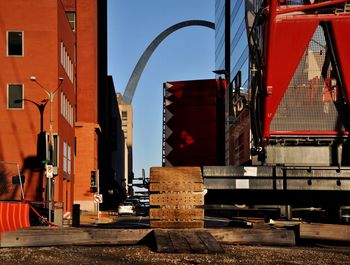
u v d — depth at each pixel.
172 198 13.52
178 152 34.09
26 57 41.22
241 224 15.29
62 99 44.88
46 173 31.91
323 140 13.94
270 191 13.34
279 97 13.93
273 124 14.04
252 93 14.60
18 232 14.23
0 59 40.88
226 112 26.55
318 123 13.96
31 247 14.21
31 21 41.47
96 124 64.44
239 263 11.55
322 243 14.95
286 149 14.08
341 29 13.44
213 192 13.73
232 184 13.18
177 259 11.95
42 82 41.19
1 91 40.66
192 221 13.51
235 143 18.98
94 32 66.81
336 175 13.05
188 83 34.09
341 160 13.95
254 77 14.54
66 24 48.00
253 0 14.91
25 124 40.41
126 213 55.31
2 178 39.34
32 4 41.62
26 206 19.27
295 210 14.15
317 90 13.90
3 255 12.77
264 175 13.14
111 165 96.88
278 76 13.86
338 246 14.88
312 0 13.60
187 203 13.51
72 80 53.25
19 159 39.91
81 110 64.88
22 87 40.88
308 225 13.95
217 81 33.72
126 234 14.14
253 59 14.54
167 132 34.47
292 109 13.99
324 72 13.83
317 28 13.60
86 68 65.50
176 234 13.46
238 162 18.12
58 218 25.20
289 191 13.29
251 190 13.25
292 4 13.54
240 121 17.77
